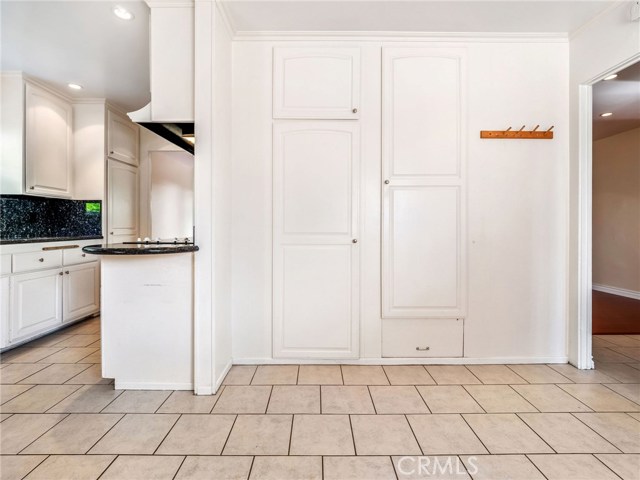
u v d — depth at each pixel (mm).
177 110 1978
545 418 1704
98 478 1291
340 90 2297
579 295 2291
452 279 2340
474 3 1996
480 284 2361
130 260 1968
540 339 2383
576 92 2275
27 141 2891
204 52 1909
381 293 2354
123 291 1977
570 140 2338
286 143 2299
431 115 2309
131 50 2523
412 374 2209
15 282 2527
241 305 2338
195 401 1860
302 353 2340
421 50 2303
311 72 2289
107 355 1983
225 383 2076
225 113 2160
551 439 1538
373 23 2195
